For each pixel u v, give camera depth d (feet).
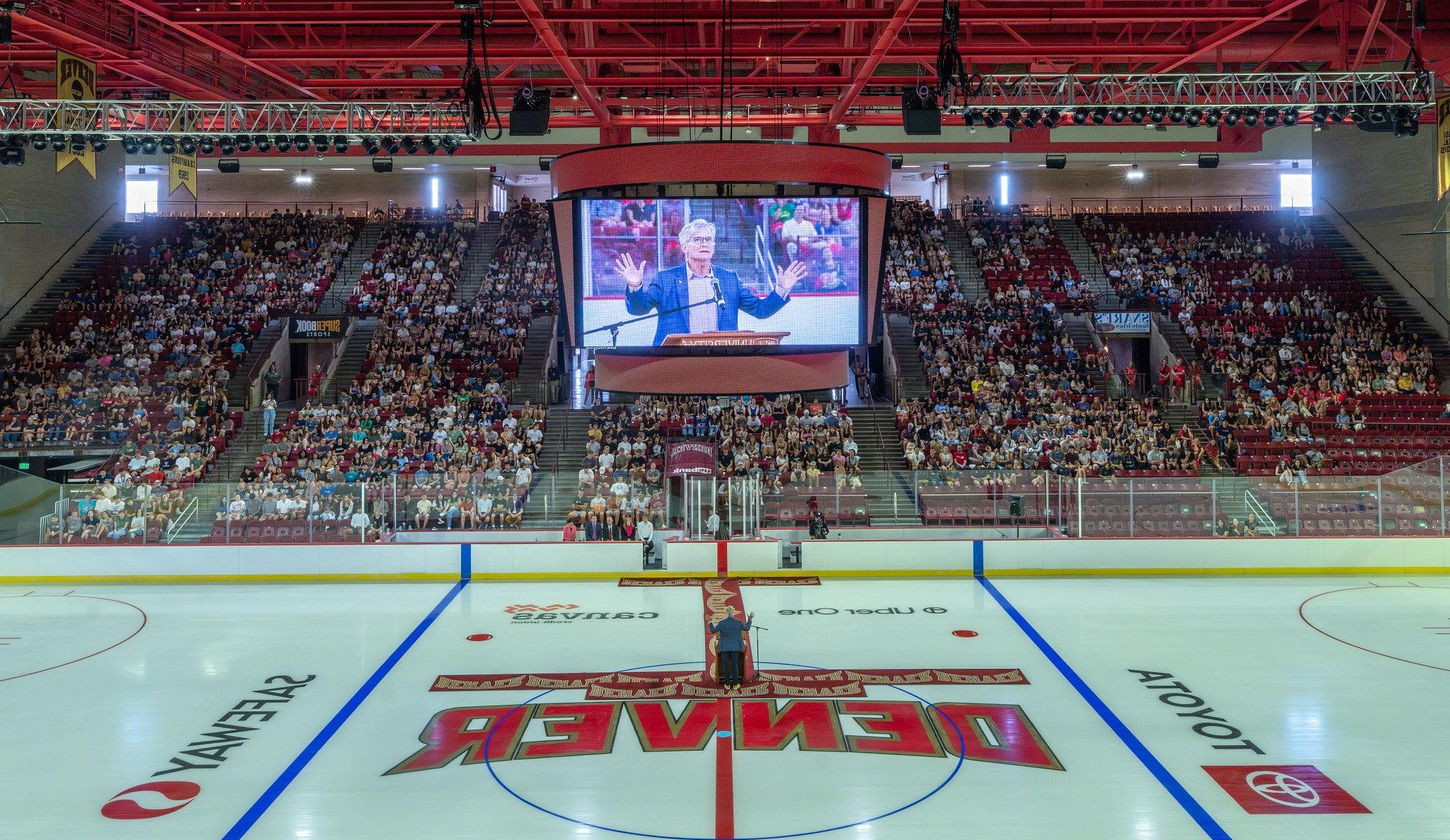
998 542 84.58
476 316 132.05
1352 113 78.33
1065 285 139.44
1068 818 39.40
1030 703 52.60
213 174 160.86
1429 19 93.66
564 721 50.19
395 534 87.25
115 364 123.65
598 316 70.74
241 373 123.54
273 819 39.65
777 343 70.54
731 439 107.04
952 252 146.41
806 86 109.81
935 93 77.20
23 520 88.07
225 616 71.97
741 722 50.01
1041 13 75.61
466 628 68.08
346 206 160.66
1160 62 92.63
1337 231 147.13
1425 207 129.70
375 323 134.92
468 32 67.77
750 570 84.79
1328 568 84.23
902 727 49.21
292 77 93.20
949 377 119.96
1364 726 49.01
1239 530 85.81
